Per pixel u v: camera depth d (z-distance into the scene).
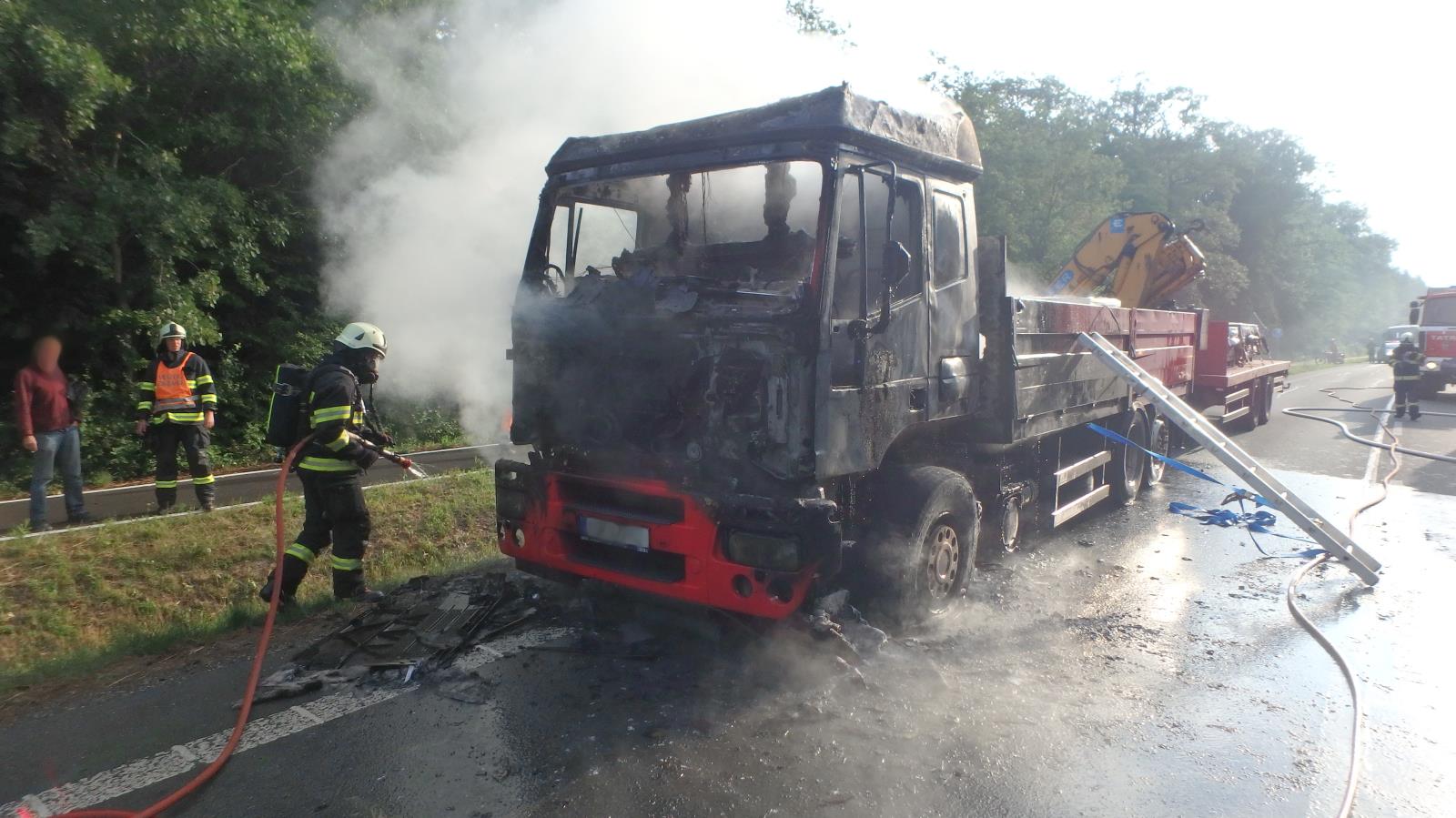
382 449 5.22
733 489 3.93
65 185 9.09
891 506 4.56
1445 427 14.99
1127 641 4.72
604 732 3.58
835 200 3.84
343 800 3.06
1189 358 10.48
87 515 7.18
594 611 4.82
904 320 4.39
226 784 3.16
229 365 11.41
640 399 4.22
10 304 9.92
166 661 4.35
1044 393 5.89
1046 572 5.98
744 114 4.11
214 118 9.89
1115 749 3.52
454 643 4.39
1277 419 16.16
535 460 4.62
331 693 3.93
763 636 4.26
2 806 3.03
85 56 8.08
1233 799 3.17
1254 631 4.90
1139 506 8.32
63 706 3.83
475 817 2.96
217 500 8.23
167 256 9.62
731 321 3.87
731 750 3.44
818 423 3.75
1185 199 42.59
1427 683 4.23
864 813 3.02
